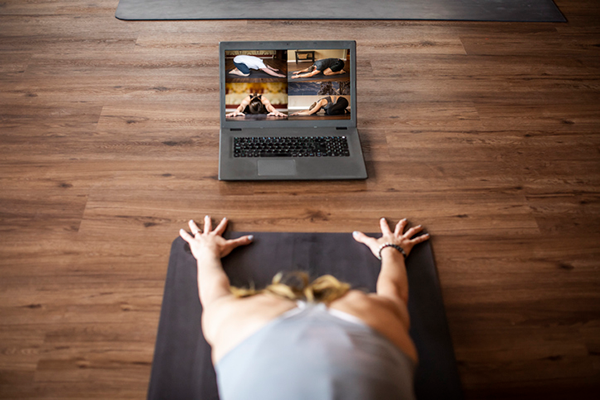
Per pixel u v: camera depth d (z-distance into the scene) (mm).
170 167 1903
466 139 2057
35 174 1862
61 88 2199
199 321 1464
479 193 1860
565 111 2197
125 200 1790
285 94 1889
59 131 2021
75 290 1549
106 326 1475
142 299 1534
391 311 1087
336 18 2609
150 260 1624
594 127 2131
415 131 2080
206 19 2574
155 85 2238
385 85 2279
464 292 1578
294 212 1770
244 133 1914
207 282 1381
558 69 2396
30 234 1684
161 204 1782
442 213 1790
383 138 2043
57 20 2531
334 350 848
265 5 2666
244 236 1651
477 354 1446
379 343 901
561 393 1389
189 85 2246
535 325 1512
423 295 1546
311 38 2492
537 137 2078
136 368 1399
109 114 2100
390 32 2555
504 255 1676
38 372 1387
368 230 1731
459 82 2312
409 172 1920
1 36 2424
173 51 2402
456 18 2654
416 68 2371
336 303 1002
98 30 2488
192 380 1350
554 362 1441
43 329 1465
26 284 1559
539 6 2750
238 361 897
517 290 1589
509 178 1915
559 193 1872
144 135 2021
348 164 1865
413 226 1745
